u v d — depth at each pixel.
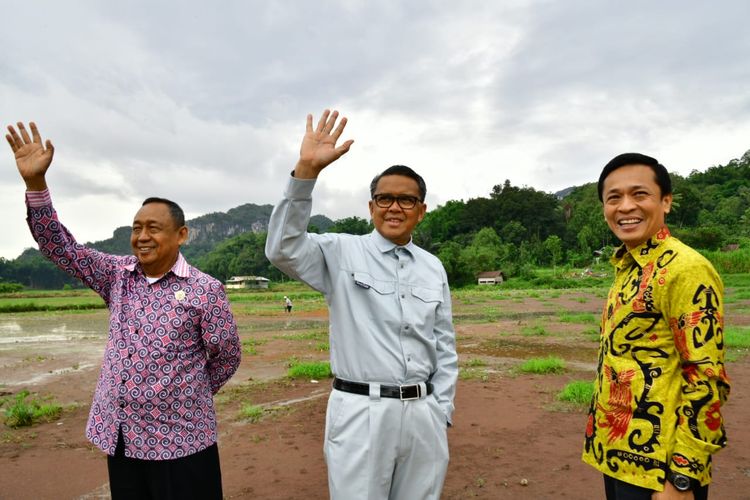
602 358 2.18
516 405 6.83
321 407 7.00
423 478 2.42
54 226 2.67
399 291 2.47
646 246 2.10
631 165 2.13
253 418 6.49
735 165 121.62
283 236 2.31
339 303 2.47
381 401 2.33
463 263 58.28
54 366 12.33
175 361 2.58
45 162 2.58
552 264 76.69
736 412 6.29
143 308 2.61
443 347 2.69
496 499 3.96
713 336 1.85
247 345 14.98
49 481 4.59
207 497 2.66
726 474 4.37
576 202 111.69
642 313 2.01
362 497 2.27
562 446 5.13
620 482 2.03
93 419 2.64
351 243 2.58
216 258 126.75
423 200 2.59
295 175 2.27
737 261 44.50
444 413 2.55
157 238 2.62
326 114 2.32
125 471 2.58
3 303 44.44
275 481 4.41
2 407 7.92
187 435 2.59
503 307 29.36
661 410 1.94
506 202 100.94
